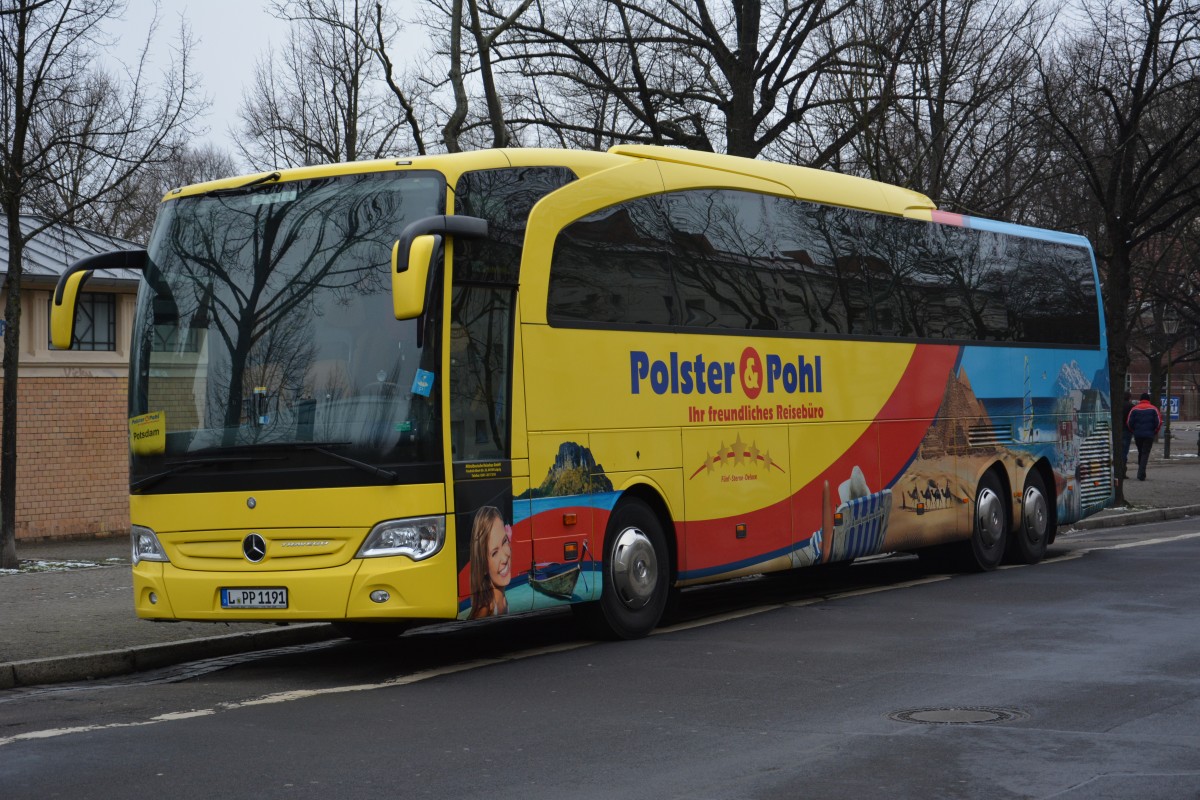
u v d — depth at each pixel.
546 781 6.57
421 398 9.82
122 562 18.81
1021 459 17.66
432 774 6.76
